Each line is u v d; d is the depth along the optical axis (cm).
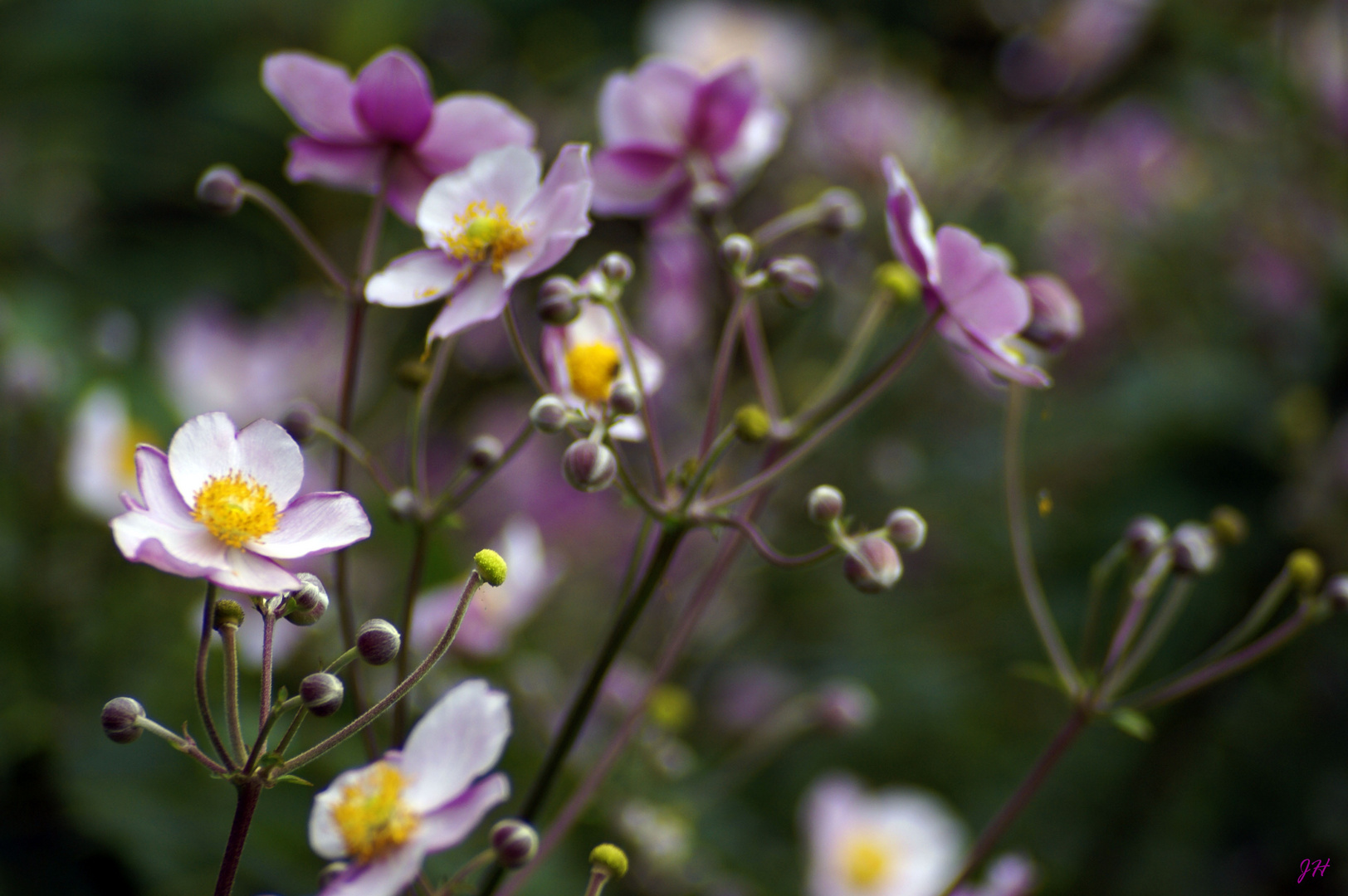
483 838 83
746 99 79
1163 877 118
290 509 66
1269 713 121
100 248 141
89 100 142
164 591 92
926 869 100
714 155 80
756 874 96
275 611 65
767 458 77
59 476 94
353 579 92
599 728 91
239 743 64
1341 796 118
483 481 73
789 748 123
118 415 99
